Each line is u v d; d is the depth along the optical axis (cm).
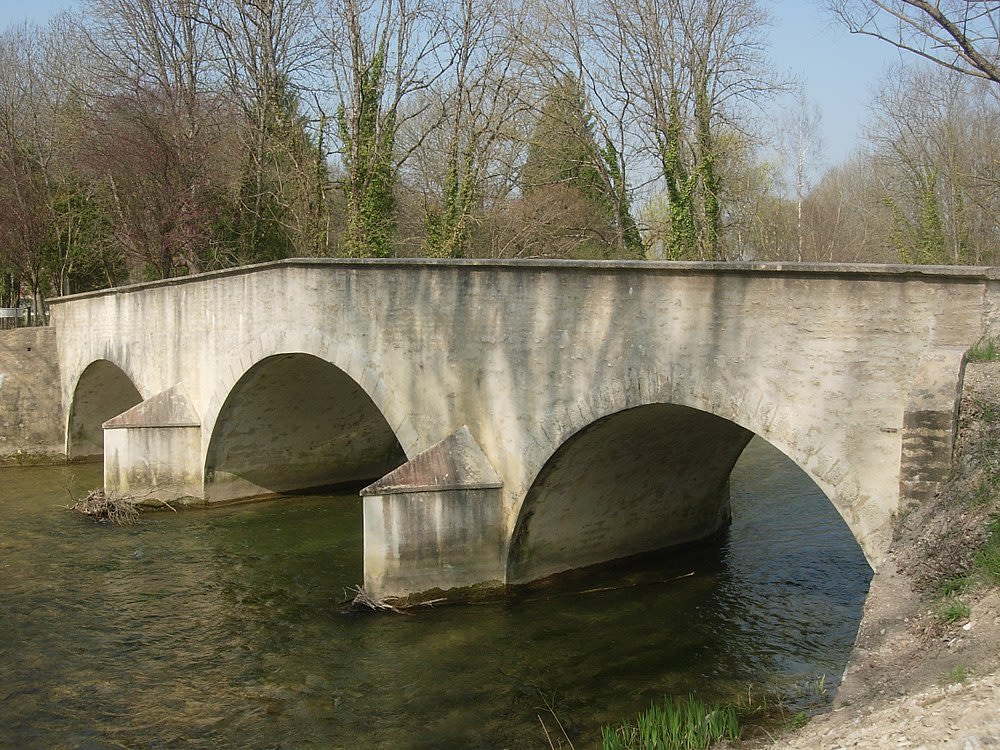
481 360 1352
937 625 693
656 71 3008
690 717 823
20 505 2169
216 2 3353
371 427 2370
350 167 3020
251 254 3538
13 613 1377
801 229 4003
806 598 1330
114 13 3331
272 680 1110
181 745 956
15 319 3625
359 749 929
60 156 3972
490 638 1206
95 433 2920
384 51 2931
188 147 3294
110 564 1634
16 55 4303
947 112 3509
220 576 1552
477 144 3309
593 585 1413
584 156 3428
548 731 942
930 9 1254
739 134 3138
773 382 991
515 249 3284
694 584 1410
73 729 1001
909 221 3750
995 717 534
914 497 824
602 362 1180
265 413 2114
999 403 804
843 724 625
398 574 1312
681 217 2967
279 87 3419
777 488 2055
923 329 883
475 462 1348
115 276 4084
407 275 1460
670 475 1527
